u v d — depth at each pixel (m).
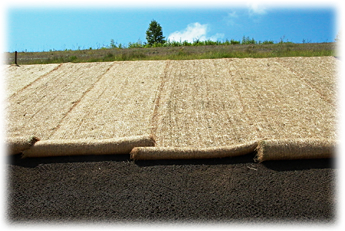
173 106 8.05
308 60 11.28
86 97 8.94
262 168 5.45
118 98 8.73
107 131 6.84
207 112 7.66
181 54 13.38
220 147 5.80
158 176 5.24
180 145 6.18
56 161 5.92
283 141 5.66
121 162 5.77
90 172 5.46
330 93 8.61
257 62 11.30
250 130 6.70
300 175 5.21
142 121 7.28
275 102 8.12
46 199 4.72
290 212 4.26
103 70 11.30
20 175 5.47
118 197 4.69
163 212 4.29
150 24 34.12
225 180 5.08
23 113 8.05
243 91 8.86
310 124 6.90
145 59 12.70
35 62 13.32
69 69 11.66
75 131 6.91
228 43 18.19
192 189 4.84
